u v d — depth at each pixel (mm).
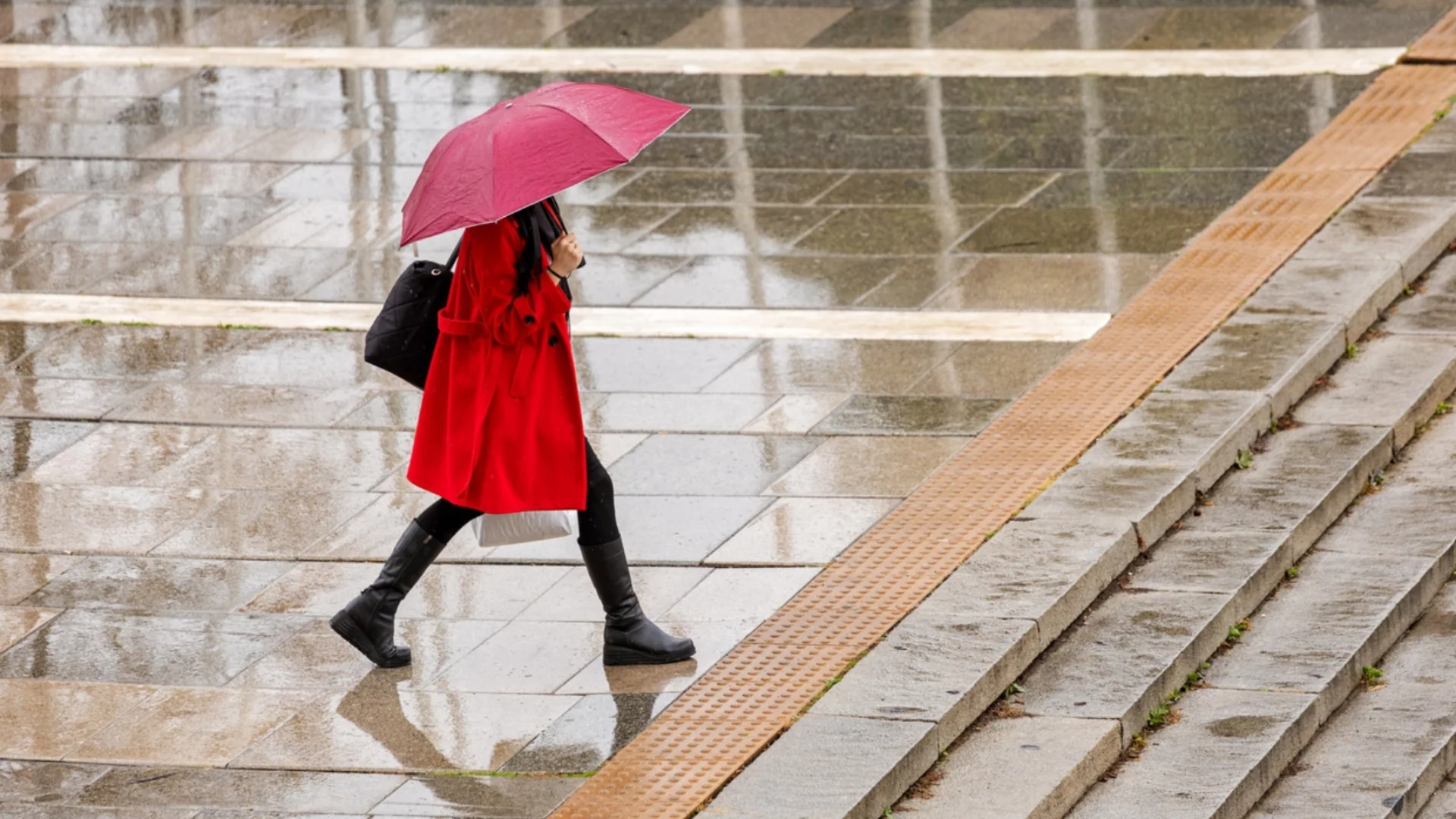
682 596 21141
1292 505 23156
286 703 19266
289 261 32094
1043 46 41656
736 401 26266
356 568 22172
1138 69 39656
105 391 27328
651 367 27500
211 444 25562
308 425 26109
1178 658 20031
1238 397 25078
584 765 17922
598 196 34625
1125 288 29266
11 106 40094
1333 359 26812
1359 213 30984
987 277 30141
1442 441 25516
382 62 42219
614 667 19750
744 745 18031
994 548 21641
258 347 28750
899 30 43250
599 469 19328
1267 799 18859
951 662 19234
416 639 20531
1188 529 22812
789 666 19484
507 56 42406
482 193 17328
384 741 18484
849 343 27969
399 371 18953
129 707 19281
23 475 24812
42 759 18328
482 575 22000
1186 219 31812
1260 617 21641
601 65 41562
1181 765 18719
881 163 35562
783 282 30438
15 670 20078
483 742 18422
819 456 24484
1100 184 33781
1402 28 40625
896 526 22391
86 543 22922
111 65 42562
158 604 21469
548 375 18469
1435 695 20562
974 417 25344
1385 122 35188
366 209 34219
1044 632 20094
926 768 18047
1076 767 18078
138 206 34750
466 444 18469
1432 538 23094
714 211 33656
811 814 16766
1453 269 29766
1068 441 24266
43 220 34156
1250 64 39312
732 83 40344
